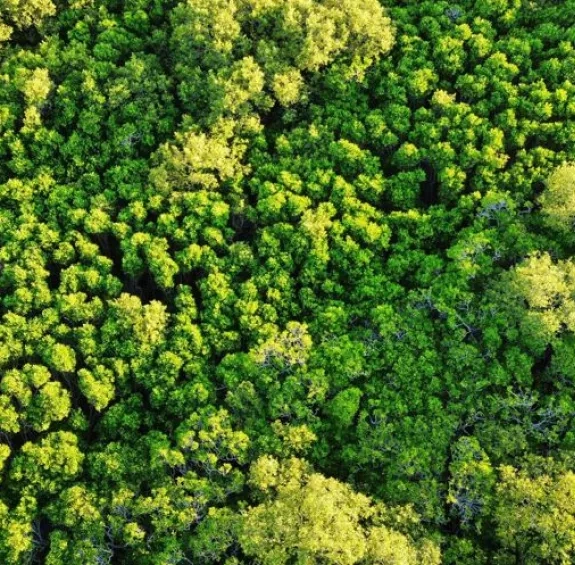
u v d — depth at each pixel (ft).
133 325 152.15
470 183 168.14
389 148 175.94
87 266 164.76
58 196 172.04
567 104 169.48
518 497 126.00
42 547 140.15
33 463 138.41
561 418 135.74
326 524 121.60
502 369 139.64
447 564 127.24
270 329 151.53
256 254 164.25
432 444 135.03
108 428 147.84
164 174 168.76
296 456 139.64
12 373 146.51
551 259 155.43
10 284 163.73
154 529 136.15
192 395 145.07
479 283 154.61
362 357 144.25
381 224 162.71
